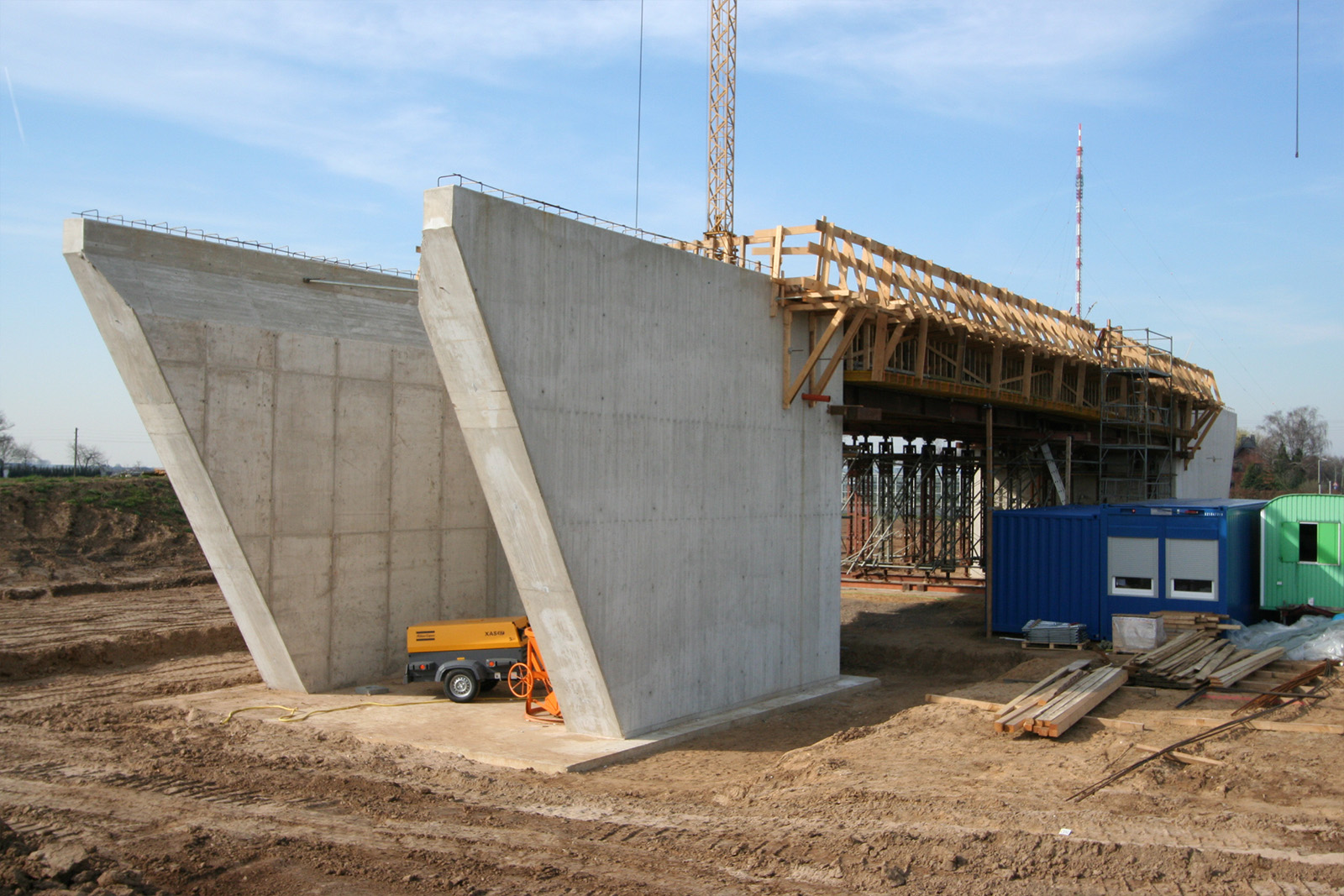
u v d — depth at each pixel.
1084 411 34.94
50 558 36.00
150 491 43.09
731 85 37.25
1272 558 25.28
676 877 10.03
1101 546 26.08
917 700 21.78
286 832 11.27
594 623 15.91
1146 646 21.44
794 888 9.68
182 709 18.48
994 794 12.46
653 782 14.35
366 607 21.64
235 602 20.22
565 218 15.50
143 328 17.75
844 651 27.75
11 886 8.66
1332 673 18.88
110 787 13.06
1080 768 13.55
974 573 43.00
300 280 21.14
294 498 20.19
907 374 24.27
